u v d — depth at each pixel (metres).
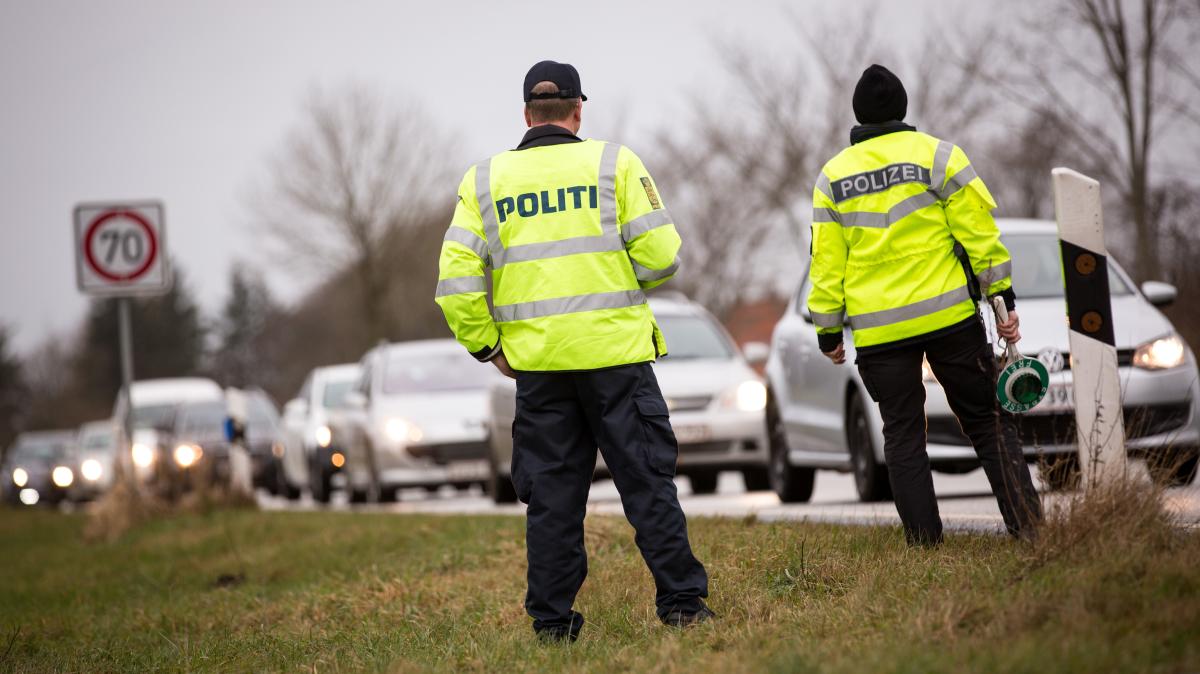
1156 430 35.72
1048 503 22.86
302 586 35.41
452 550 35.50
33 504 158.38
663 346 21.88
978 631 16.95
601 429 21.20
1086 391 23.64
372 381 71.50
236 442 65.75
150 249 60.84
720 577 24.28
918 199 23.50
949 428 36.03
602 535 31.88
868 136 24.03
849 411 39.50
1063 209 23.81
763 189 146.62
